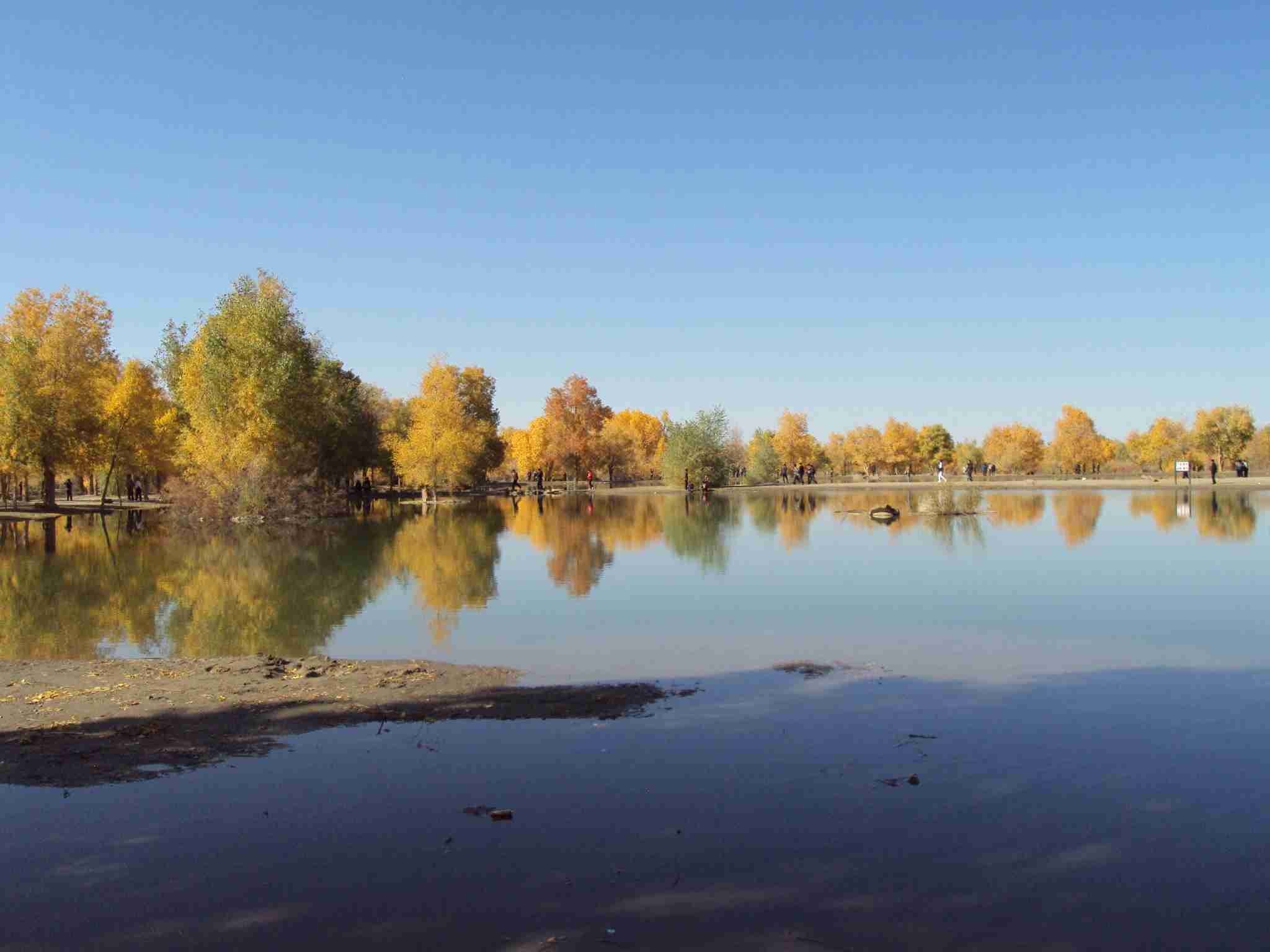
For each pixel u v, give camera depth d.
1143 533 37.12
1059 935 6.43
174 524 50.22
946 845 7.83
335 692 13.02
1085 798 8.82
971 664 14.63
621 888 7.11
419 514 61.31
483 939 6.39
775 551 32.75
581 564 29.58
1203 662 14.66
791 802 8.76
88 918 6.73
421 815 8.53
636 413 147.50
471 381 97.25
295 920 6.67
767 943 6.32
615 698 12.57
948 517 48.06
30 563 32.28
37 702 12.59
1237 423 114.00
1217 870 7.37
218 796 9.02
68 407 57.59
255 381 52.06
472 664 15.15
